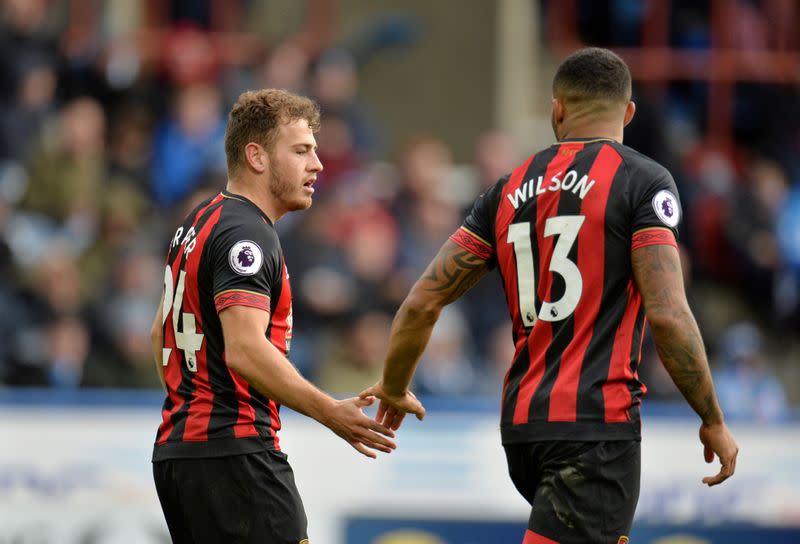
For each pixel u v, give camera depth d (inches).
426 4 1524.4
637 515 975.0
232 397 530.3
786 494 989.2
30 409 936.3
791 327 1346.0
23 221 1214.9
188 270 534.6
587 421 486.6
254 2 1505.9
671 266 481.4
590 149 509.0
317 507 947.3
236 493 526.6
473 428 971.3
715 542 978.1
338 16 1526.8
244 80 1386.6
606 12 1515.7
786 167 1460.4
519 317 511.5
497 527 962.1
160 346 563.5
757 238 1360.7
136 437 946.1
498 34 1519.4
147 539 936.3
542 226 505.0
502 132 1513.3
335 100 1378.0
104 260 1191.6
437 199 1277.1
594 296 493.0
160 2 1482.5
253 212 538.9
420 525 956.0
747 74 1494.8
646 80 1499.8
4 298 1123.9
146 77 1385.3
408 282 1204.5
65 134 1255.5
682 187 1355.8
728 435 495.8
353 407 521.0
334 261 1185.4
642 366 1123.3
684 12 1504.7
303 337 1153.4
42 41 1334.9
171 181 1289.4
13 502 926.4
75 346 1110.4
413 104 1515.7
